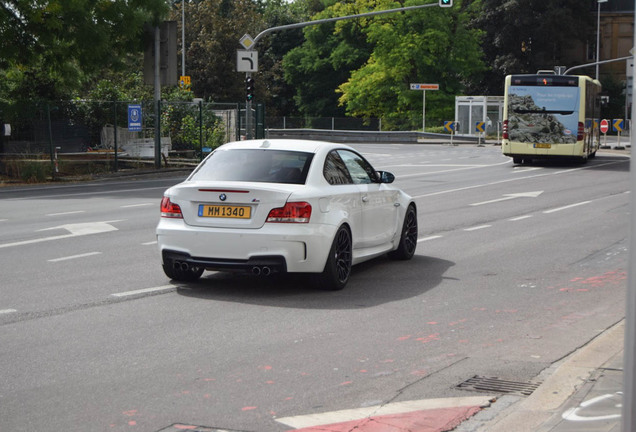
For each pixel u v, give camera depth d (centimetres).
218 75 7250
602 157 4106
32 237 1388
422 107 7475
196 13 7362
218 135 3688
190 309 857
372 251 1068
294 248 907
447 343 732
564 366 631
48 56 3030
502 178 2755
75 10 2870
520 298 931
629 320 365
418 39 7325
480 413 546
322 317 827
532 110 3316
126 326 782
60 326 780
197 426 519
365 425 519
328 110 8931
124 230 1482
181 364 658
